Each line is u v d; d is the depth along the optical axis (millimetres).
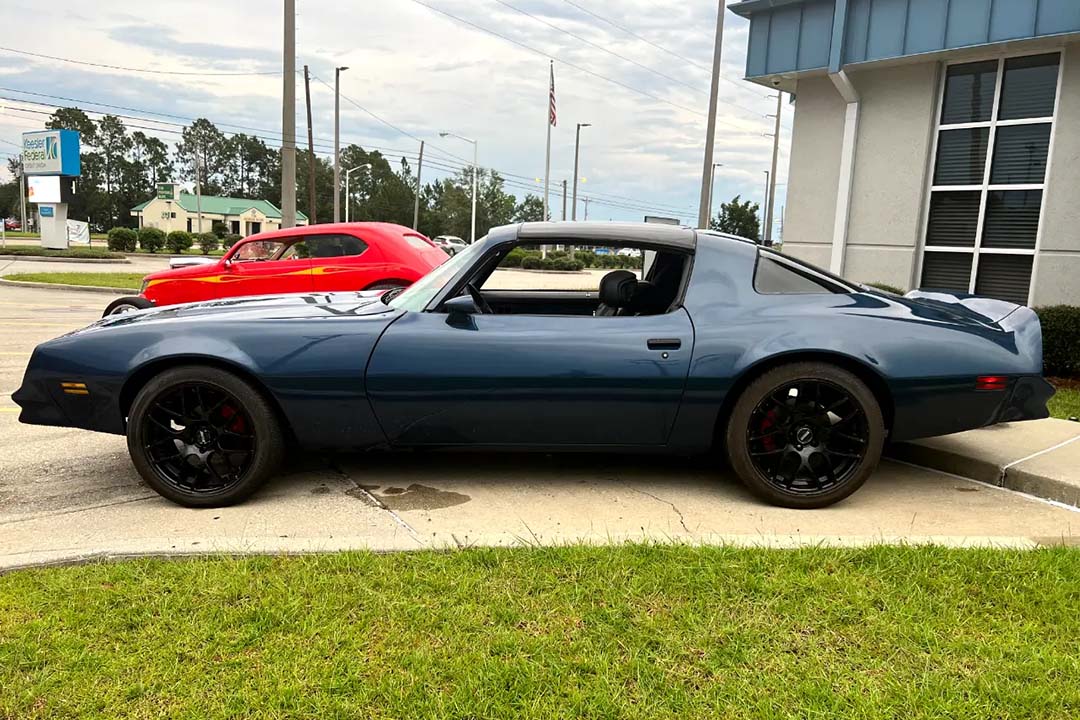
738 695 2031
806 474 3682
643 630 2352
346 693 2039
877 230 9484
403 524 3410
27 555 2836
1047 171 7934
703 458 4516
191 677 2102
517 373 3551
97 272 22516
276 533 3287
